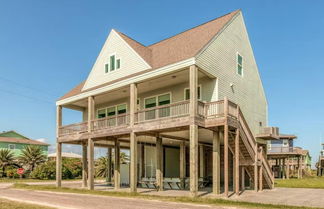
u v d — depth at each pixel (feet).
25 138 200.75
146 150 81.25
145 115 61.77
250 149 55.57
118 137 65.98
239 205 38.42
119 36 67.97
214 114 49.78
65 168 137.08
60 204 41.50
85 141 73.97
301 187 71.51
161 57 60.49
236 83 63.93
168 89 64.69
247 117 68.39
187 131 55.06
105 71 69.97
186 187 64.69
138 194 52.34
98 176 145.48
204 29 64.64
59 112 76.48
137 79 56.90
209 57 53.57
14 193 61.31
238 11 67.10
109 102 79.61
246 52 71.10
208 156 77.66
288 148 113.19
